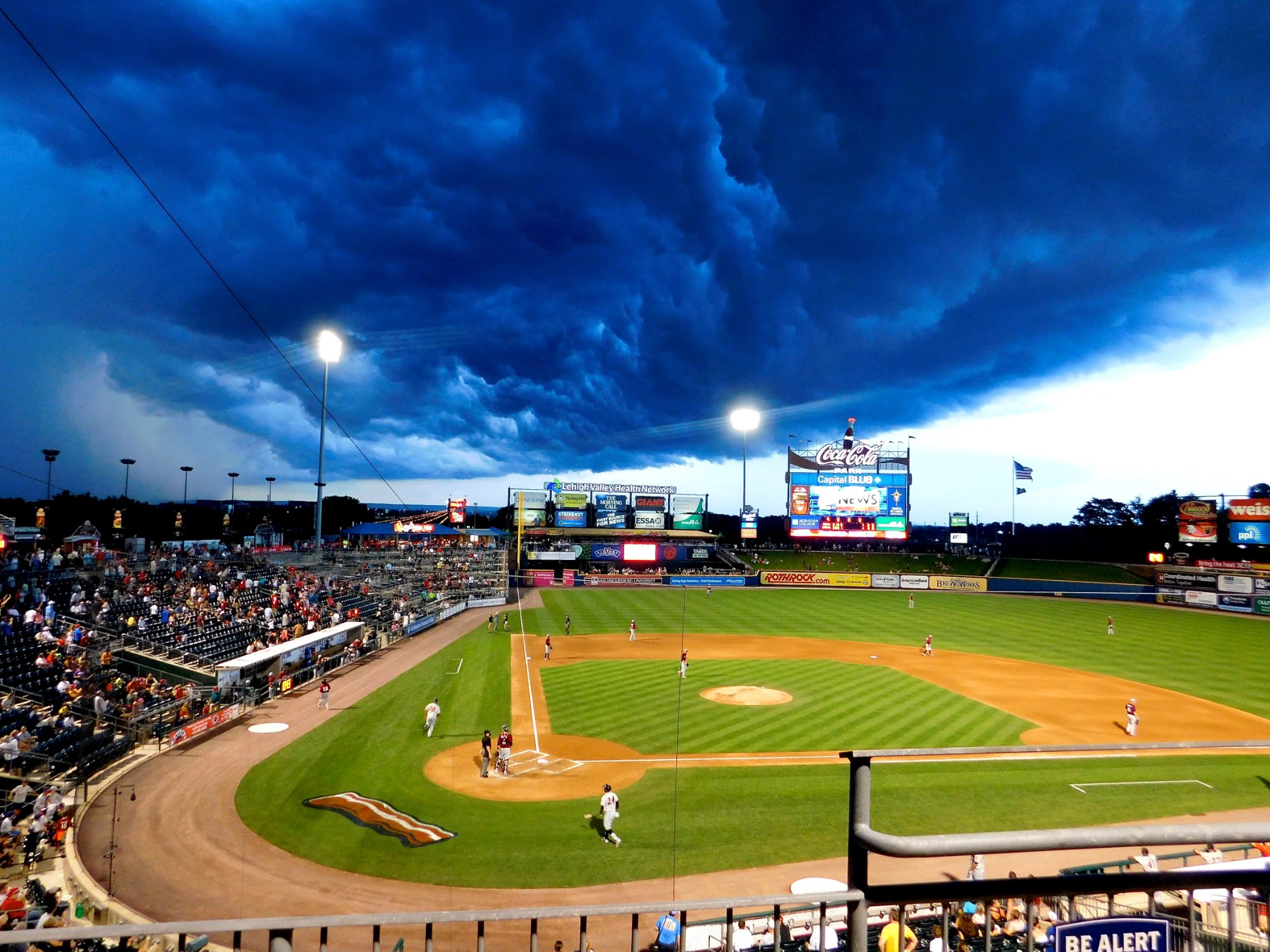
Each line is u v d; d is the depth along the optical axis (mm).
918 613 67812
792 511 93812
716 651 47438
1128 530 112125
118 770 23844
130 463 82938
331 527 129250
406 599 61250
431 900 16156
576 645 49062
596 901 16250
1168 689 38000
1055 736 29188
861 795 3350
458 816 20688
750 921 14898
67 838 18734
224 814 20500
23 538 44875
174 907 15602
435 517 117688
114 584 40719
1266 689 38188
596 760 25672
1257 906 6410
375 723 29828
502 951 14539
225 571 51562
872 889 3363
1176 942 6414
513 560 95938
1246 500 81875
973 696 35875
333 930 14969
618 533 101000
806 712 32219
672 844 19031
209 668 32906
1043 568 92438
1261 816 21109
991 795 22484
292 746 26641
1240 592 73125
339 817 20406
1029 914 3590
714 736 28688
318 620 44719
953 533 106562
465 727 29484
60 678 27938
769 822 20484
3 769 21234
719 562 100125
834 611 68688
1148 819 20844
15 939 3154
